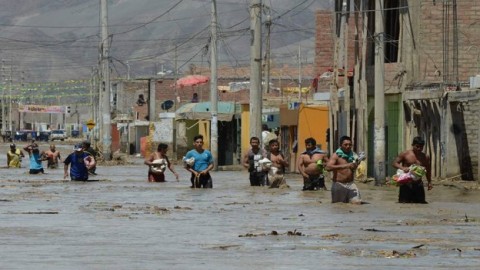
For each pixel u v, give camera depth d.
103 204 39.59
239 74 158.25
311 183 48.34
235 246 24.16
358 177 59.97
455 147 56.16
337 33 70.06
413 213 34.53
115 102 178.38
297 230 28.30
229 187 52.44
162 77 154.12
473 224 30.33
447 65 60.84
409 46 61.38
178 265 20.78
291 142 81.81
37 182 58.09
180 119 107.12
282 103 95.44
